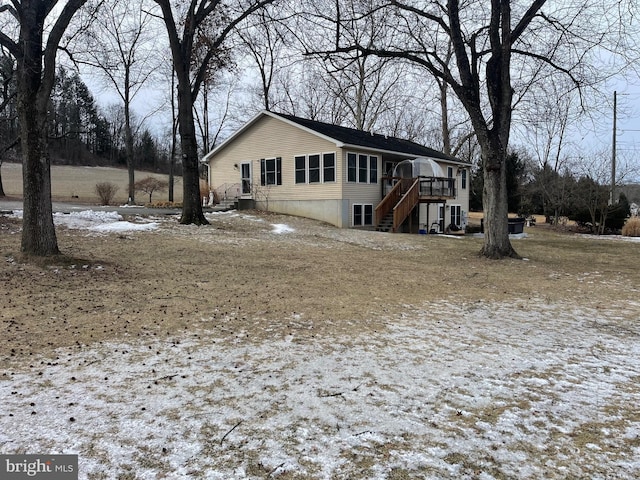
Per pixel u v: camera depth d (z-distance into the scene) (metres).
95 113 68.50
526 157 45.62
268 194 23.95
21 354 4.56
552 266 12.30
